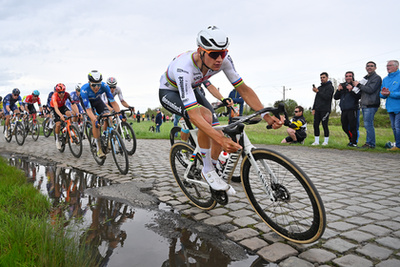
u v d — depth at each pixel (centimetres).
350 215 237
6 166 407
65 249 168
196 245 191
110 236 205
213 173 232
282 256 173
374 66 604
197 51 212
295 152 615
